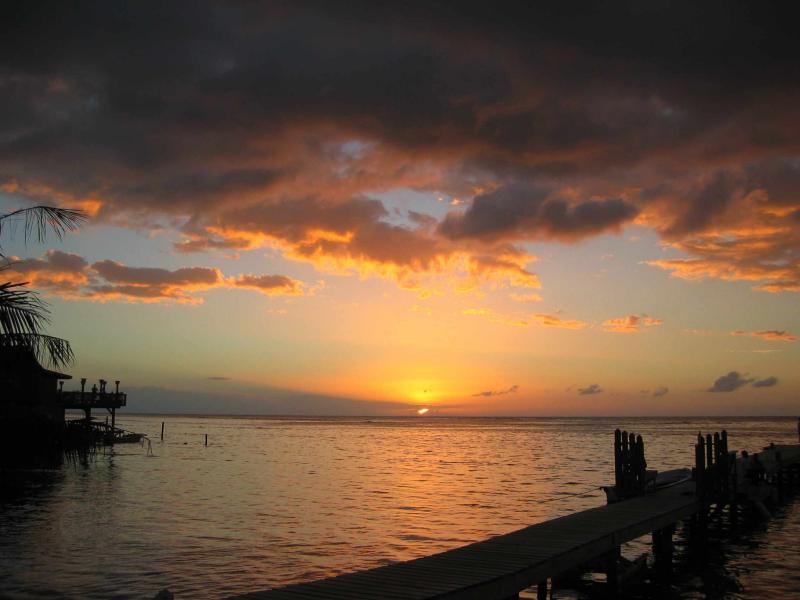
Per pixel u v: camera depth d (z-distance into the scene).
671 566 20.39
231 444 95.94
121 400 66.12
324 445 95.50
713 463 25.52
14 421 20.55
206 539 23.84
